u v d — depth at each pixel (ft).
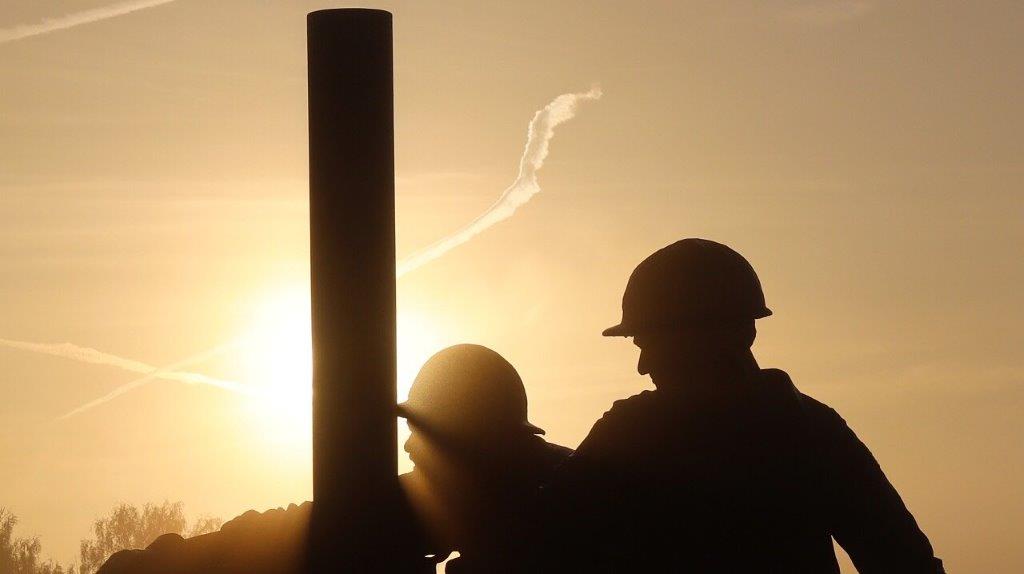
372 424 14.12
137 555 15.46
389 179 14.16
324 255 14.03
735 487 14.08
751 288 14.96
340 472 14.16
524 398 17.99
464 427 17.31
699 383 14.69
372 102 14.02
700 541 14.07
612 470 14.46
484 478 17.21
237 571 14.65
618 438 14.58
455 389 17.42
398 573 14.51
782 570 14.07
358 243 13.97
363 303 13.99
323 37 13.98
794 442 14.28
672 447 14.29
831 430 14.60
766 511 14.07
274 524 15.06
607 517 14.43
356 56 13.96
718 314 14.70
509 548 16.43
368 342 14.03
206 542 15.25
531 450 17.51
